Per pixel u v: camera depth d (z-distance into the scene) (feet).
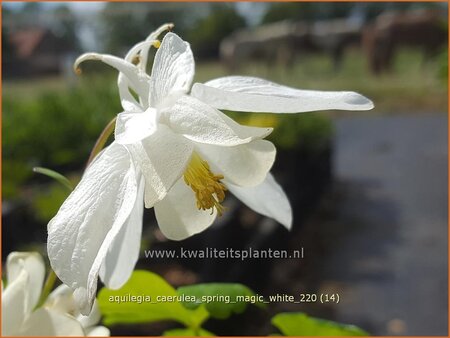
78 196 0.18
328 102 0.19
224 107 0.19
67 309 0.23
